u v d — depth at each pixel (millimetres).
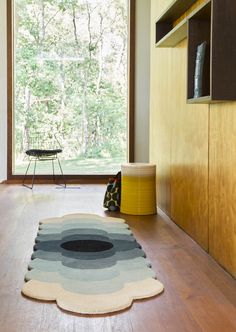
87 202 5215
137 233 3779
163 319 2166
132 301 2352
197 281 2674
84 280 2613
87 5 7160
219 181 2975
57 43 7168
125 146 7320
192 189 3600
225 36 2617
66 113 7223
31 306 2291
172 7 3734
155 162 5098
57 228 3848
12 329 2047
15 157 7180
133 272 2768
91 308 2240
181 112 3936
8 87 7066
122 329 2059
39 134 7215
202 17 3035
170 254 3199
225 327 2086
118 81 7266
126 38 7215
